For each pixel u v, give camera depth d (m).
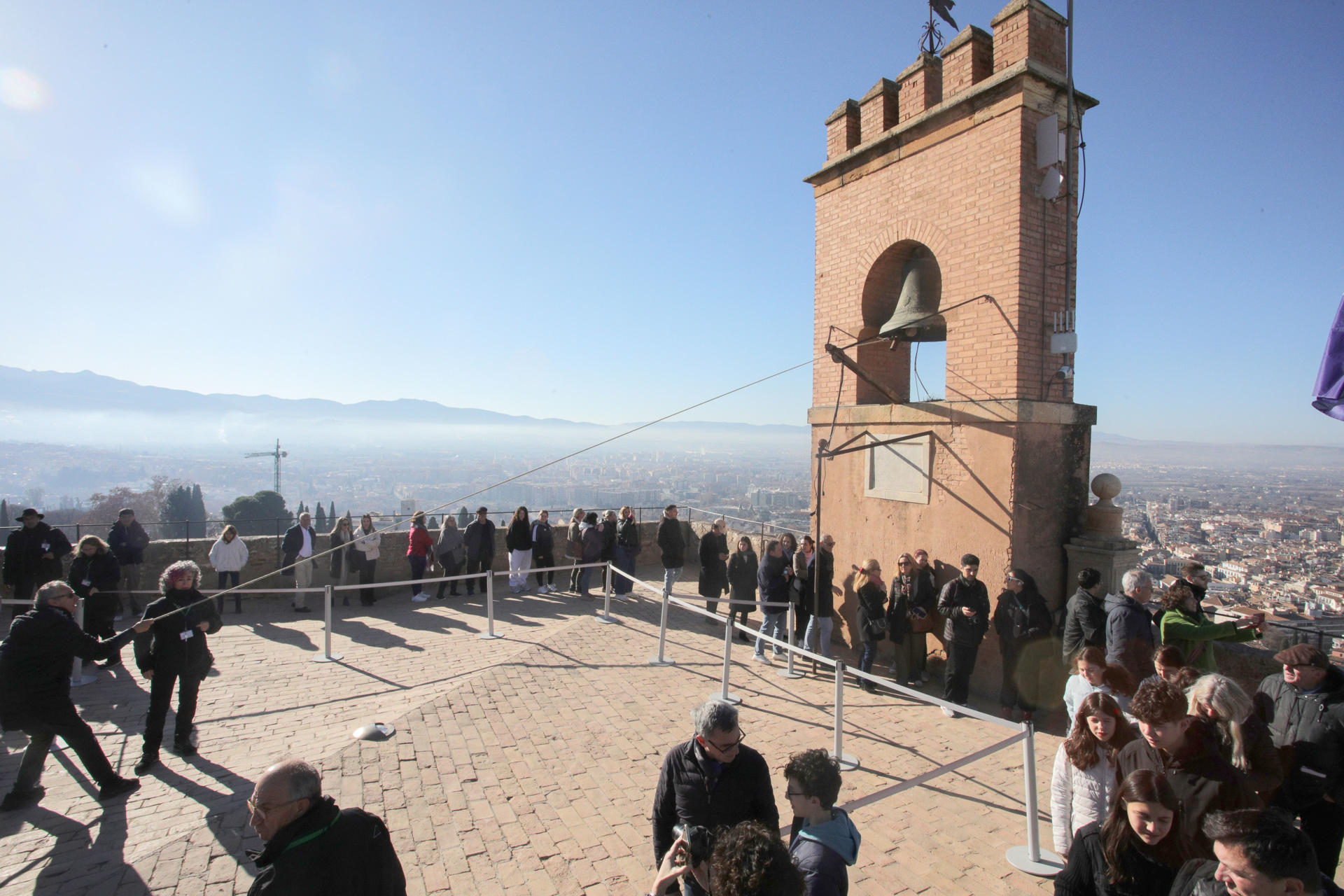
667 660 8.46
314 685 7.54
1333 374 5.36
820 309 10.02
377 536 11.88
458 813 4.75
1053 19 7.48
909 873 4.21
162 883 3.96
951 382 8.03
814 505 9.62
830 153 9.94
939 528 8.10
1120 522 7.68
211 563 10.92
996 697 7.57
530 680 7.52
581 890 3.97
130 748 5.96
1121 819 2.73
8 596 10.14
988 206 7.59
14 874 4.11
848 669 5.68
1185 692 4.12
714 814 3.15
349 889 2.65
